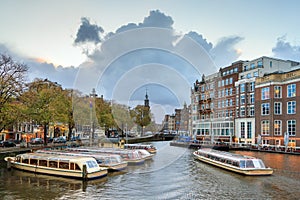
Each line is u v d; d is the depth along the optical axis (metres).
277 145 55.00
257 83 61.03
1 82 40.34
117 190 21.69
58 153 32.94
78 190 21.64
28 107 48.44
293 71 54.41
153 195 20.42
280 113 56.25
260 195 20.88
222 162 33.31
